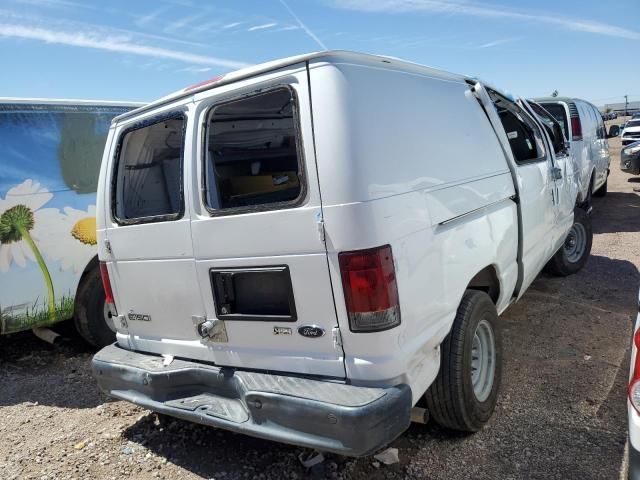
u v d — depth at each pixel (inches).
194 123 114.0
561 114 309.0
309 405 95.0
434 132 117.6
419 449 123.5
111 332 205.9
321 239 94.7
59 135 195.8
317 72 95.9
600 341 175.0
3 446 143.2
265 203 112.9
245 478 119.3
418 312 102.0
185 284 118.0
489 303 129.5
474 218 127.1
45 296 187.9
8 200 180.5
